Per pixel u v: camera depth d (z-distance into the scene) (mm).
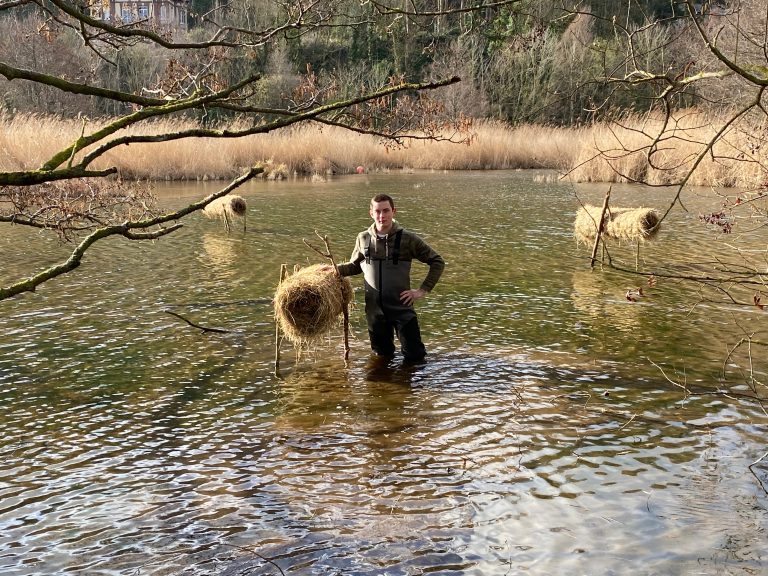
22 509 4457
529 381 6539
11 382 6629
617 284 10500
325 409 5949
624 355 7281
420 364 7043
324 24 4781
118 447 5309
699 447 5180
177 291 10102
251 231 15375
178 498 4566
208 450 5238
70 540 4113
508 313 8938
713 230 14016
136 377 6750
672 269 11430
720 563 3781
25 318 8742
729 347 7523
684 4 4508
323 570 3785
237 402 6137
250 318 8727
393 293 7102
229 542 4062
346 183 27266
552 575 3713
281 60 39125
